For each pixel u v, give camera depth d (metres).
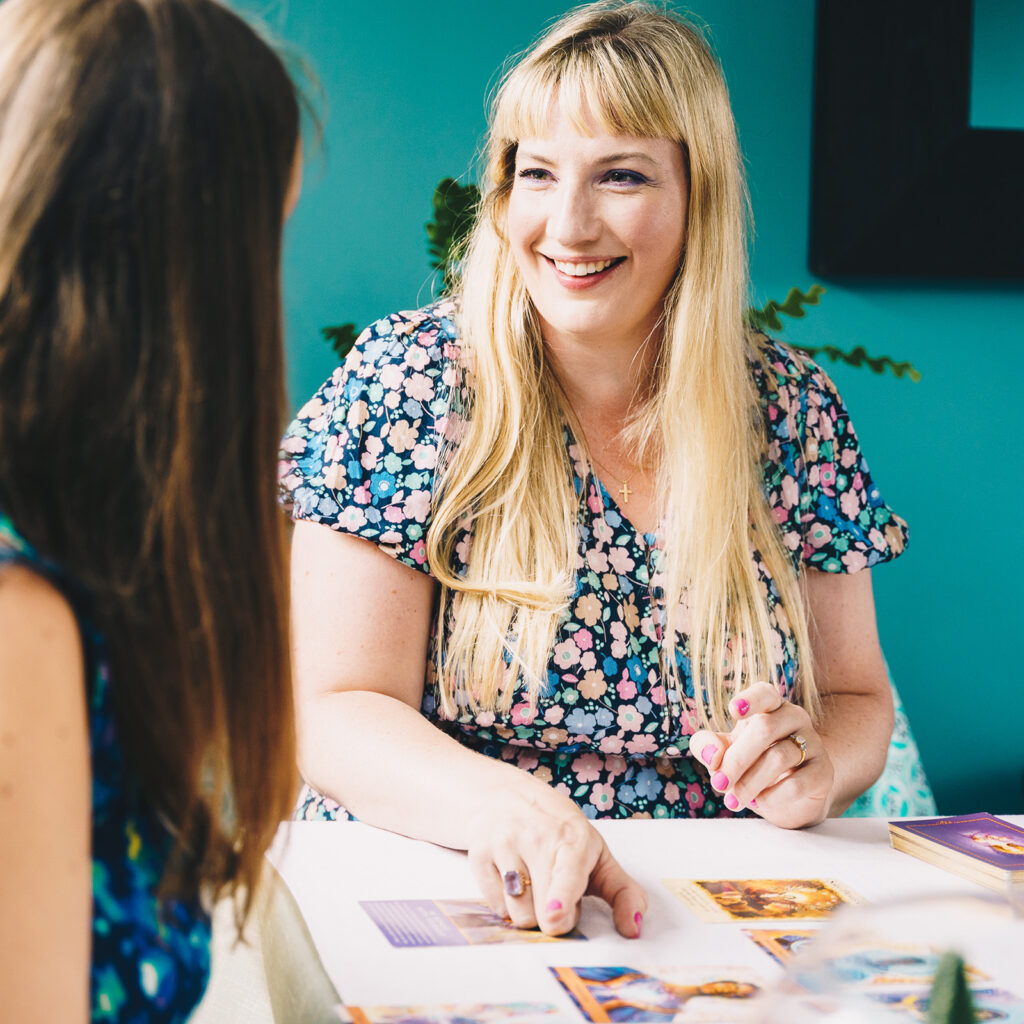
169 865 0.57
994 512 2.72
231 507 0.57
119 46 0.51
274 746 0.63
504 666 1.31
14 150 0.50
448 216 2.17
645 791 1.34
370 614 1.31
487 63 2.53
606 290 1.34
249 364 0.57
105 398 0.51
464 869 1.02
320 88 0.63
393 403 1.37
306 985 0.79
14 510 0.49
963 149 2.54
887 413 2.67
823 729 1.44
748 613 1.40
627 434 1.44
